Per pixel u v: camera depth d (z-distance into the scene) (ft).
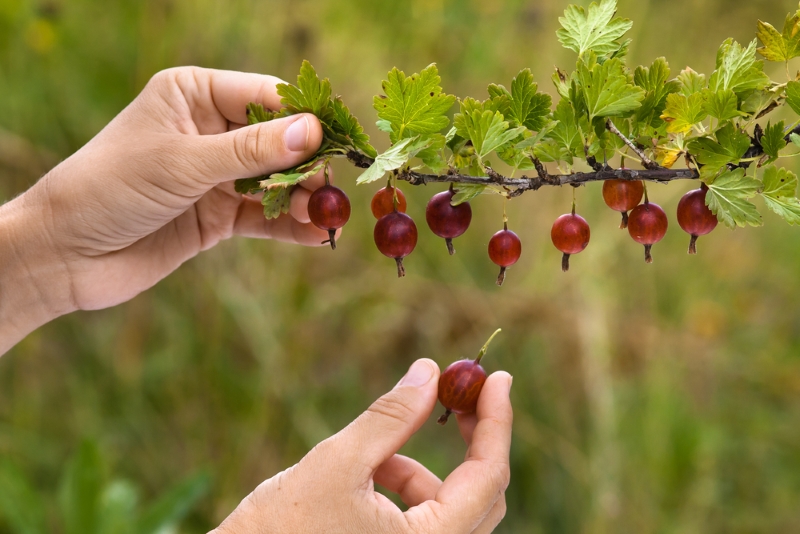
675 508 3.95
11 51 4.34
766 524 4.04
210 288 4.10
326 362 4.50
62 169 2.88
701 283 4.93
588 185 4.53
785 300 5.07
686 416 4.12
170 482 4.08
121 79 4.37
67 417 4.24
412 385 2.71
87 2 4.42
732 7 5.15
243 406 4.18
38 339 4.30
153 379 4.30
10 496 3.34
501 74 4.72
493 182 2.54
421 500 2.82
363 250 4.72
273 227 3.13
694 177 2.51
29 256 2.91
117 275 3.02
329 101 2.57
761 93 2.49
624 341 4.61
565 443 4.09
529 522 4.06
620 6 4.77
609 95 2.46
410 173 2.56
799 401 4.59
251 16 4.28
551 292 4.46
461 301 4.52
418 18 4.80
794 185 2.45
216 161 2.72
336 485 2.66
